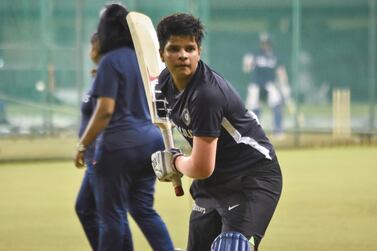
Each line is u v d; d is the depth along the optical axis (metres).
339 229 18.64
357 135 37.62
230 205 11.11
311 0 39.25
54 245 17.44
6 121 35.44
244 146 11.02
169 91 11.12
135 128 13.97
